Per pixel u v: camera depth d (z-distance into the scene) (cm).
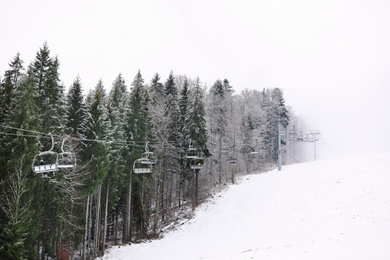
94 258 2792
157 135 3656
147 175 3466
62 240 2739
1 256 1739
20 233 1805
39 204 2084
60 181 2348
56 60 2528
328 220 2398
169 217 3856
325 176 3512
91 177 2608
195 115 3831
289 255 1630
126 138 3234
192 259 2189
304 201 2989
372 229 1933
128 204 3247
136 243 3100
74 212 2773
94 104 2752
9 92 2261
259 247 2172
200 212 3684
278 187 3638
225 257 1848
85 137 2731
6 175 1922
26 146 1939
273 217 2842
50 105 2367
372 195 2648
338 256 1462
